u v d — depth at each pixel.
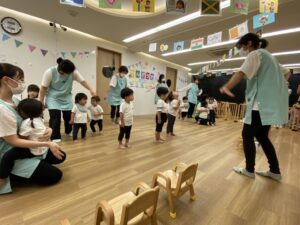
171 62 7.39
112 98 4.12
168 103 3.31
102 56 5.00
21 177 1.36
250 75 1.57
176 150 2.48
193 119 5.80
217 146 2.77
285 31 3.51
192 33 3.90
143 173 1.73
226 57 5.20
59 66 2.16
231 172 1.85
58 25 3.96
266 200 1.38
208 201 1.33
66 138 2.79
